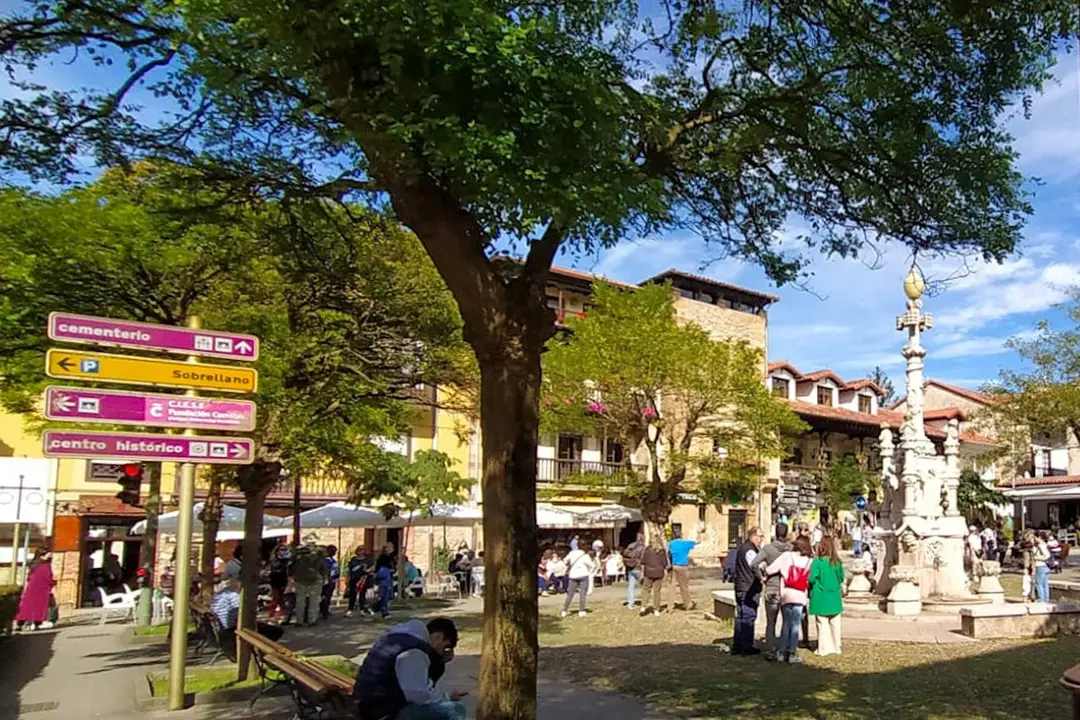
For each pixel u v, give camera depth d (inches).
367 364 521.0
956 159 290.7
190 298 479.2
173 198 395.2
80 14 269.4
